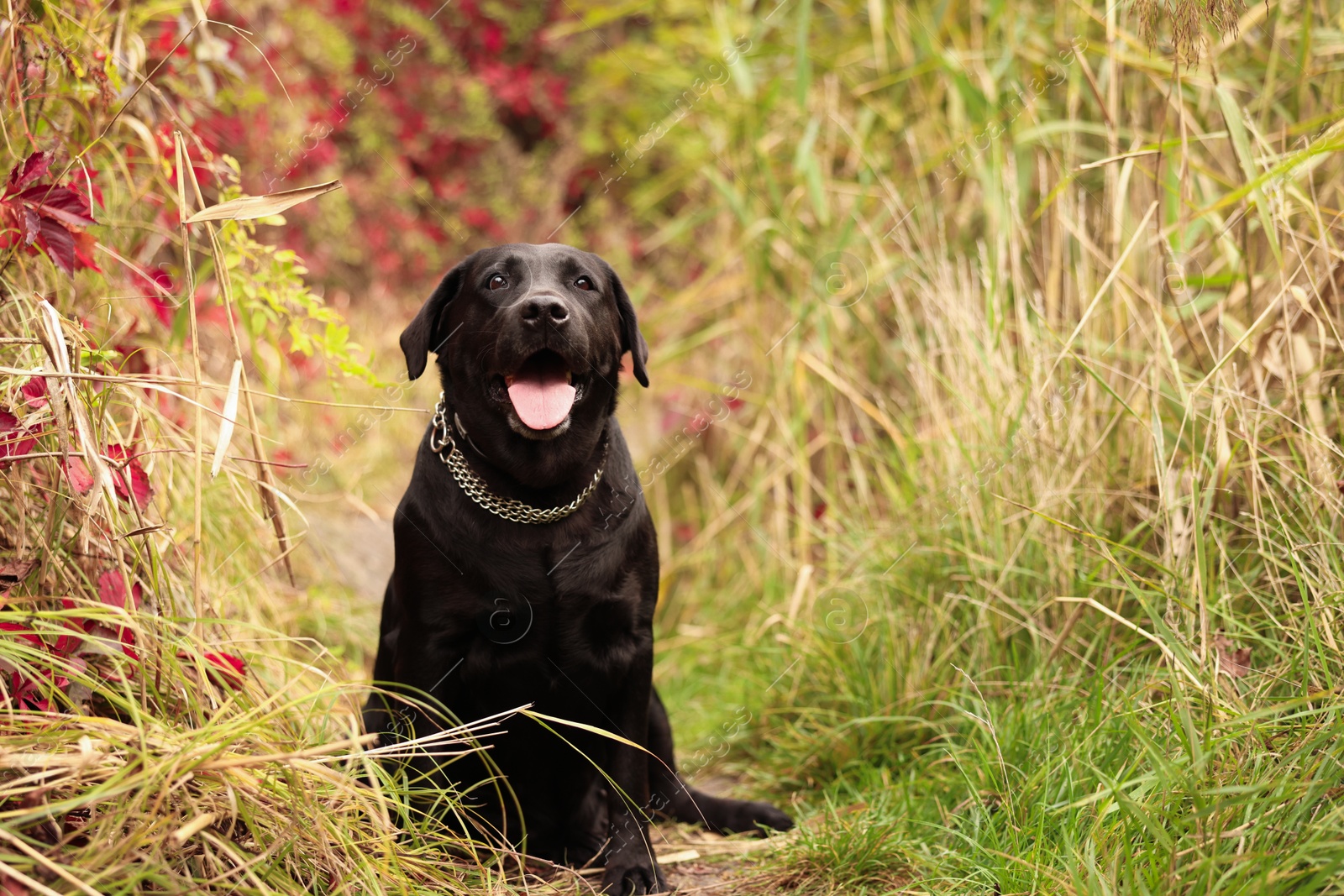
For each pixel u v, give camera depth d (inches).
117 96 94.8
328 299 202.5
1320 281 98.4
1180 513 99.7
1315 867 62.3
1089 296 123.2
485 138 237.0
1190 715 77.2
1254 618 94.8
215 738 67.7
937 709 110.8
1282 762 71.6
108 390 78.2
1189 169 119.4
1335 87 122.0
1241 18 109.0
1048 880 70.9
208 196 117.0
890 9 170.6
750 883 86.7
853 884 82.8
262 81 166.1
